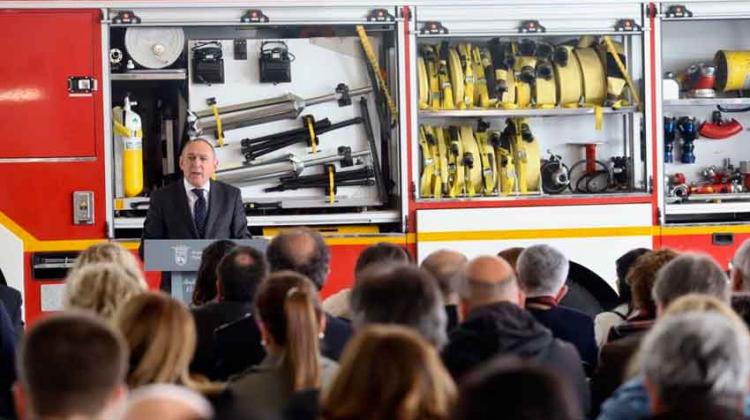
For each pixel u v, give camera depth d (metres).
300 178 9.78
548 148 10.52
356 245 9.60
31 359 2.87
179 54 9.55
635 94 10.07
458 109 9.90
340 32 9.84
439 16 9.66
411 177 9.64
